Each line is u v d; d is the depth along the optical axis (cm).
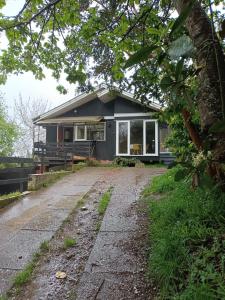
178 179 160
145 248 410
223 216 359
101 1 546
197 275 286
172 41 133
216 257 299
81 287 340
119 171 1245
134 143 1861
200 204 405
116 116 1912
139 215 554
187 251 328
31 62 560
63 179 1052
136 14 480
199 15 238
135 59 124
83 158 1605
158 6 444
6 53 535
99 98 1909
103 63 823
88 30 525
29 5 473
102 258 400
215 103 241
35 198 781
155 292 313
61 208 670
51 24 518
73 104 2022
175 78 143
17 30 474
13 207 701
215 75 222
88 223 557
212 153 189
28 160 921
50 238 494
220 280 260
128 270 364
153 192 696
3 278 373
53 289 346
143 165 1608
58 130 2055
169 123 600
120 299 311
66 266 398
